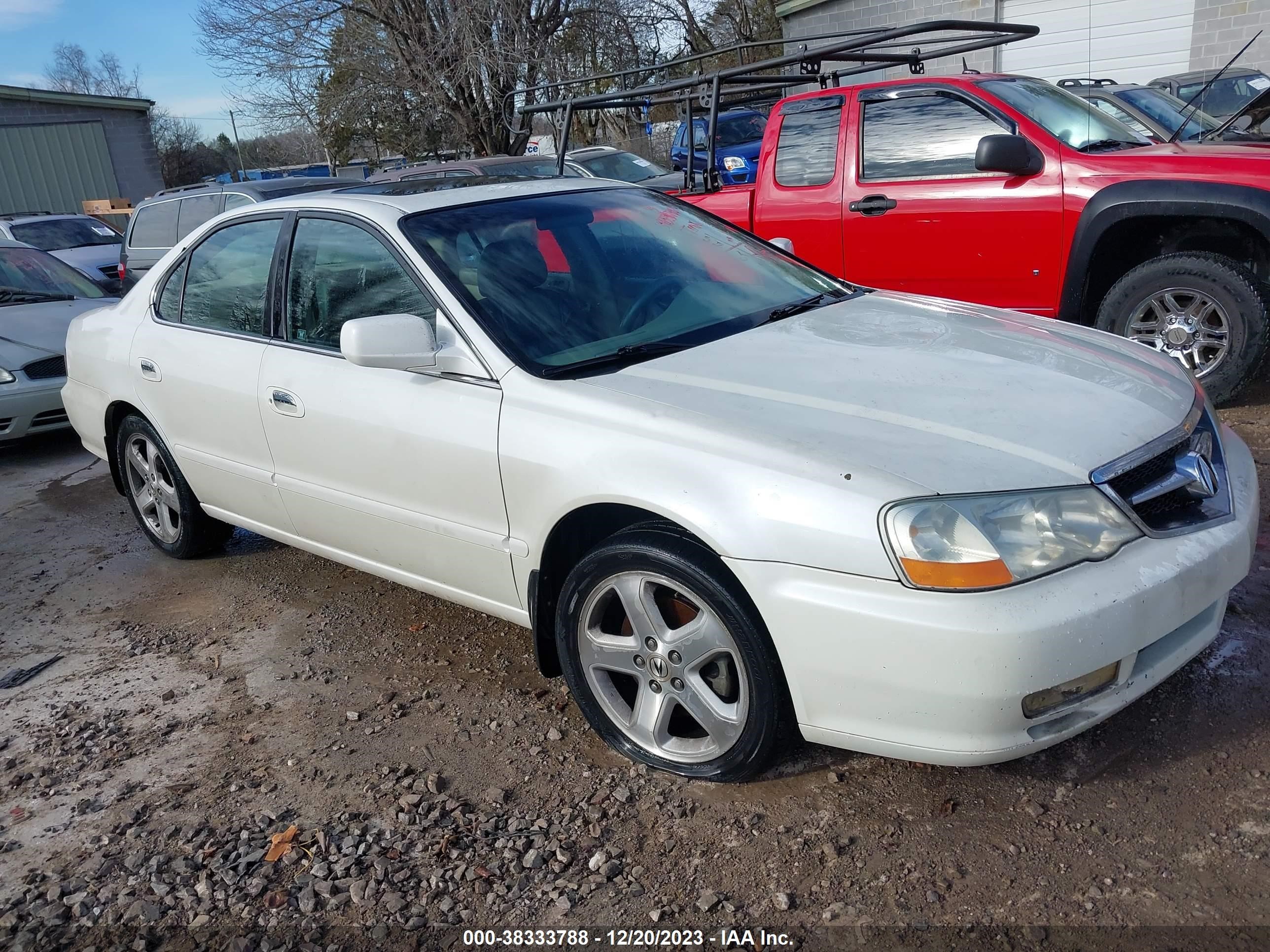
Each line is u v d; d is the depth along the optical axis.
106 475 6.62
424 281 3.32
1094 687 2.40
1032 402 2.70
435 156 19.36
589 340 3.23
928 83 5.88
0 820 3.02
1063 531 2.37
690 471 2.62
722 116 14.40
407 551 3.53
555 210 3.76
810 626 2.44
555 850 2.66
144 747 3.35
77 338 5.05
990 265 5.73
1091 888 2.35
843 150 6.14
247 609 4.34
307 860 2.71
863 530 2.37
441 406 3.21
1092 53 14.66
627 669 2.93
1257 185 4.98
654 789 2.86
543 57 17.00
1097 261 5.64
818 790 2.78
